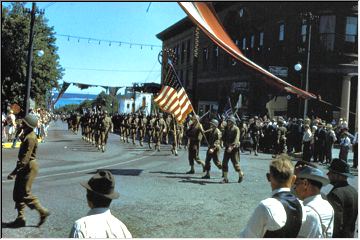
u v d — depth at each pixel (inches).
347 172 161.0
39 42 1275.8
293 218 117.4
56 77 1365.7
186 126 1024.2
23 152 257.6
